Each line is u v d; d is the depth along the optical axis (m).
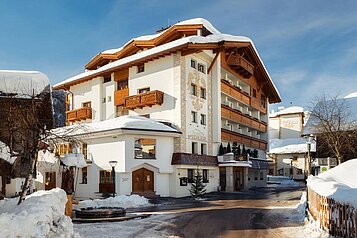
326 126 30.44
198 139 32.53
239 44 34.31
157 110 32.44
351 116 33.69
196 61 33.22
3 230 6.93
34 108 12.93
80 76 40.41
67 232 9.52
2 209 10.95
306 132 32.50
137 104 32.78
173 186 29.27
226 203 23.59
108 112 37.16
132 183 27.67
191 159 30.30
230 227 13.87
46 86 15.13
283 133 67.75
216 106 34.78
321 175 19.30
